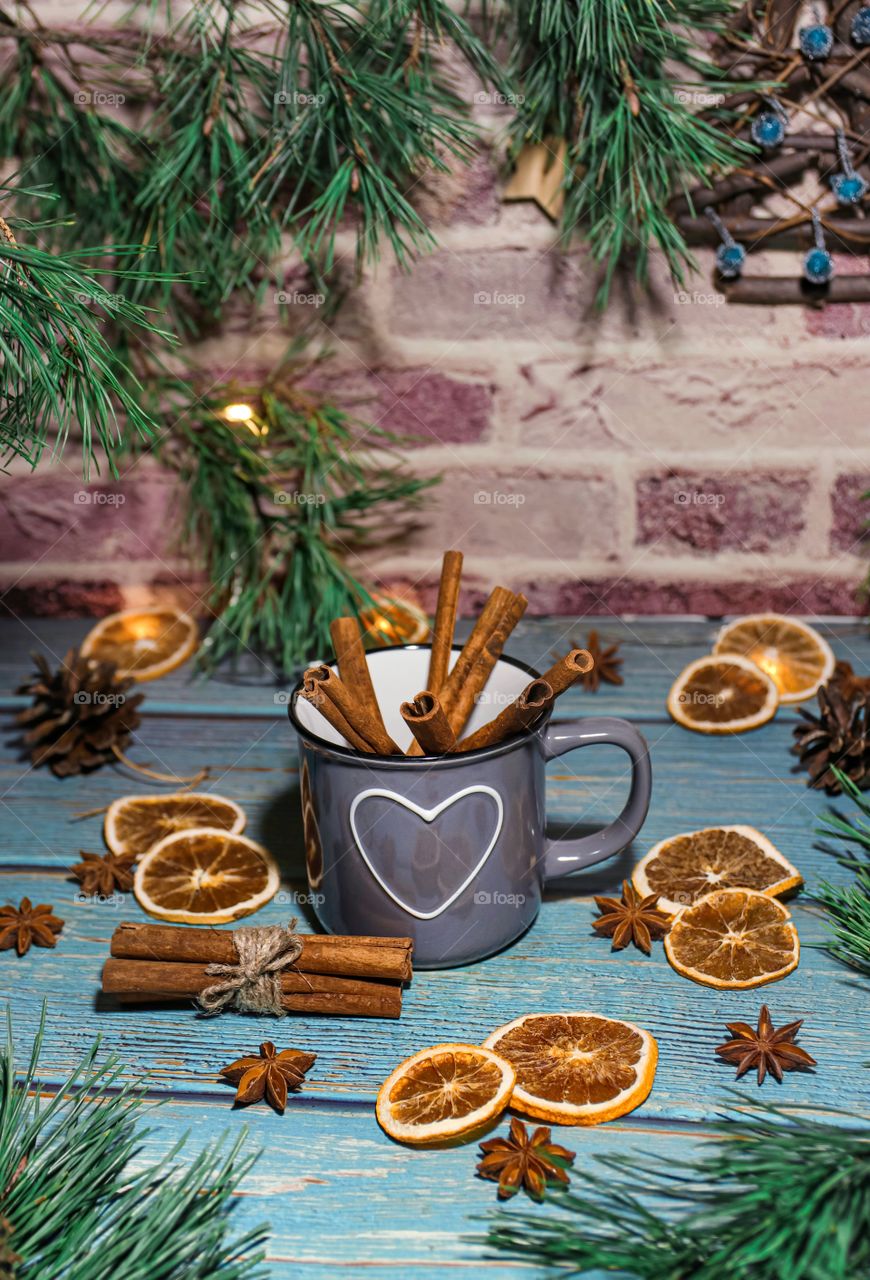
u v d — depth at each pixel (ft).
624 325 2.83
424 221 2.78
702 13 2.61
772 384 2.85
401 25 2.59
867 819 2.48
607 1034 2.11
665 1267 1.81
